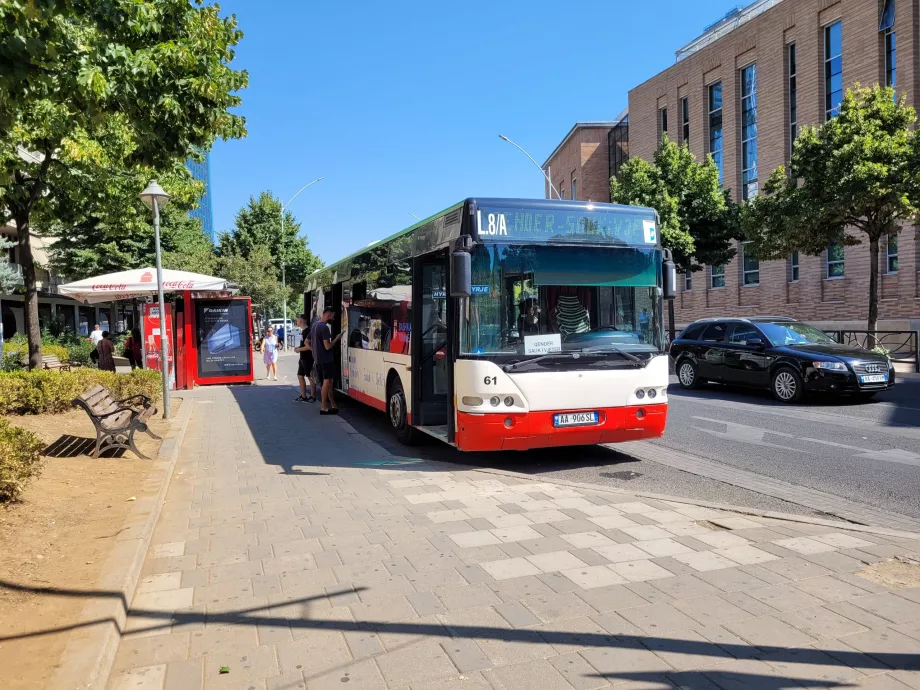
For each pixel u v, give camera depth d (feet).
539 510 19.21
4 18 16.15
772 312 96.78
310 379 48.21
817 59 87.56
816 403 41.93
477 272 23.76
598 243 25.27
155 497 20.07
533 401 23.80
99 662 10.41
